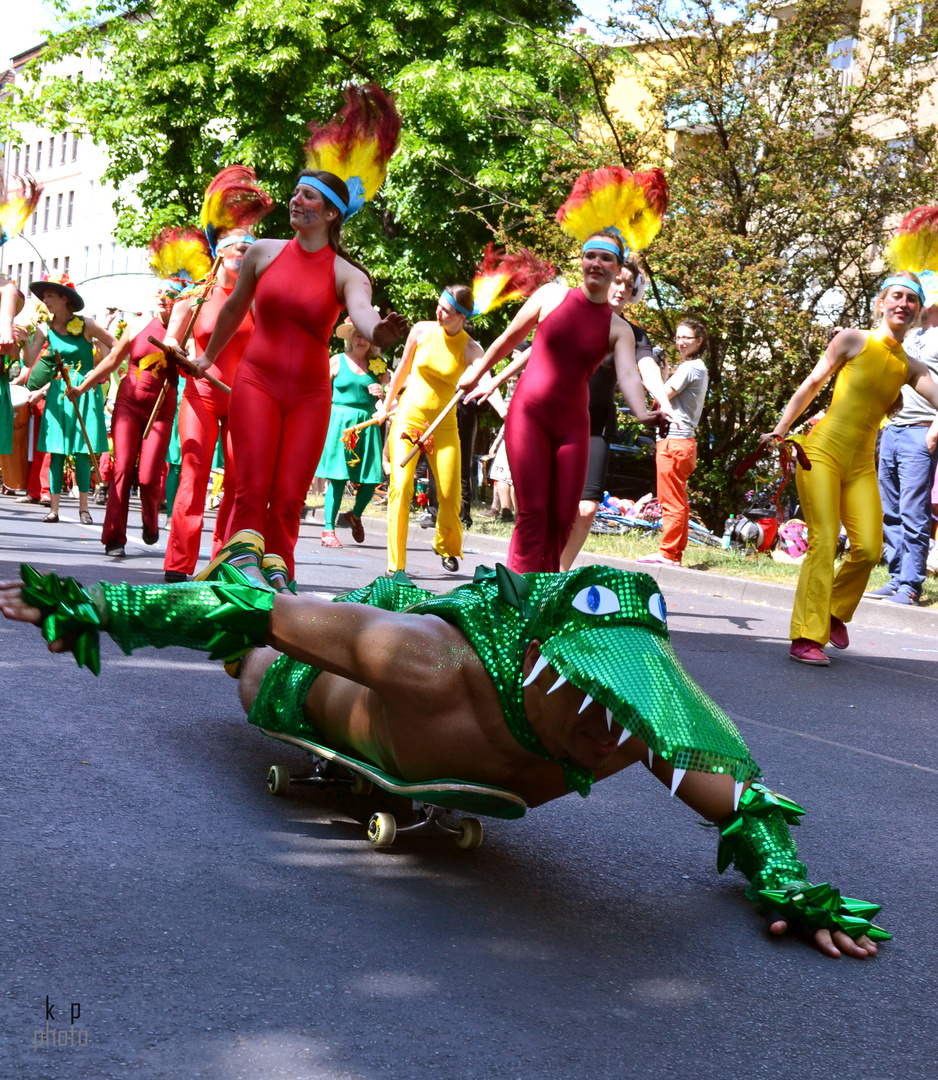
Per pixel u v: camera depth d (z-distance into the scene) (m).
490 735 3.04
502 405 9.32
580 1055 2.43
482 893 3.26
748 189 17.05
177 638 3.13
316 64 22.78
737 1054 2.51
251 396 5.43
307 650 3.12
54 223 58.78
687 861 3.72
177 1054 2.26
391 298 22.86
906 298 7.40
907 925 3.36
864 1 20.06
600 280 5.98
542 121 20.66
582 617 2.84
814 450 7.59
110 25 25.78
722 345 16.36
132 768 3.97
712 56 17.00
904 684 7.23
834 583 7.93
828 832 4.15
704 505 17.17
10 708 4.55
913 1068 2.54
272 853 3.37
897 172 16.78
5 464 14.40
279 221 23.19
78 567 8.35
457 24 22.73
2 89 50.78
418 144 21.12
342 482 12.45
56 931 2.71
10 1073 2.13
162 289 9.33
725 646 8.02
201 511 7.52
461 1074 2.30
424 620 3.10
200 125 24.38
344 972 2.67
